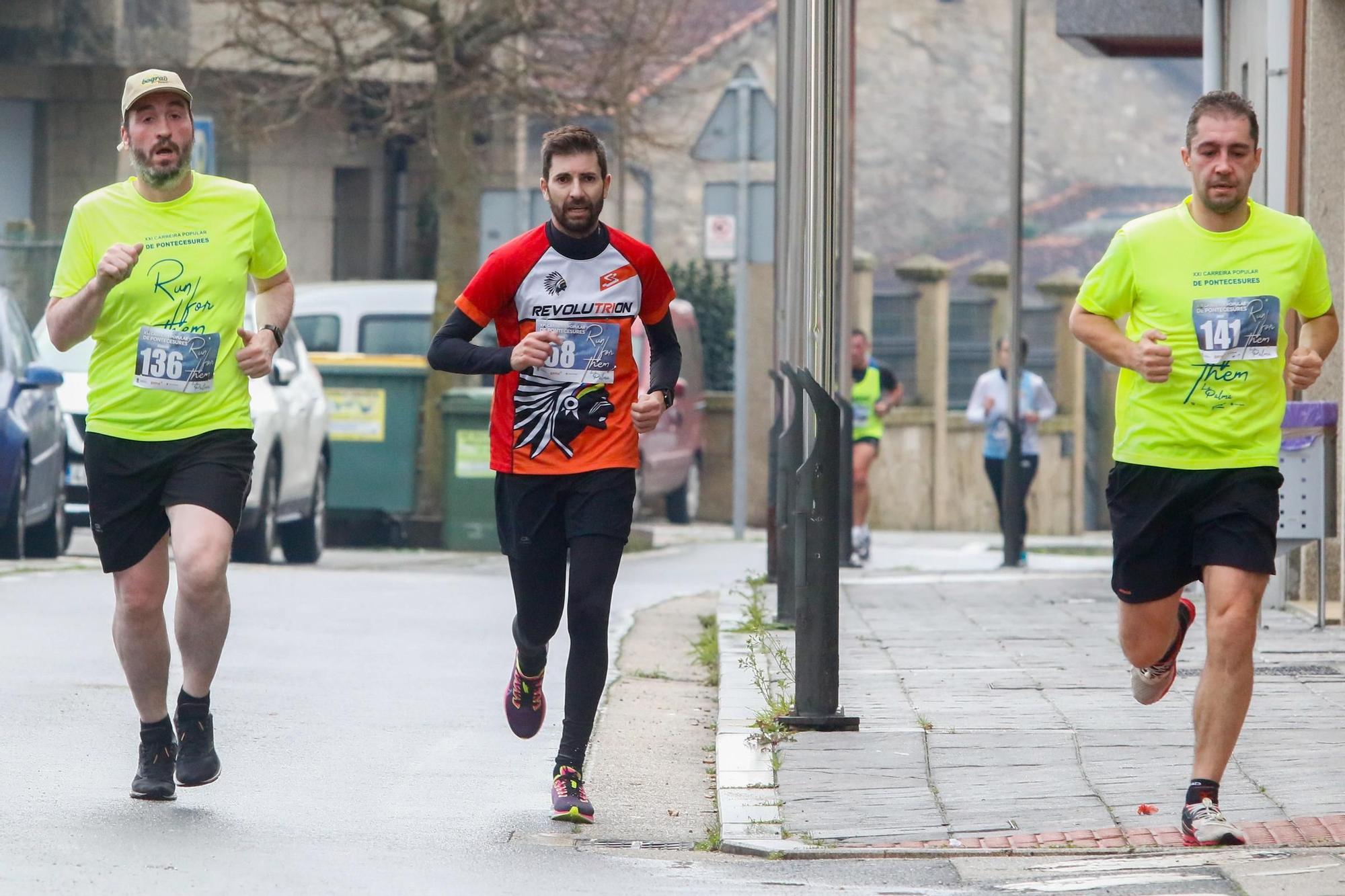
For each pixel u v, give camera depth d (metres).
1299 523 35.78
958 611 41.38
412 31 71.38
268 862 19.25
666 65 84.81
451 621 40.44
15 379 49.81
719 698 30.33
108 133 90.25
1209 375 20.25
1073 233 128.50
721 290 94.88
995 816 21.48
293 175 94.94
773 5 113.31
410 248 99.88
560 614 22.55
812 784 23.02
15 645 33.84
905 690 29.38
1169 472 20.44
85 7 86.69
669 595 48.72
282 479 56.59
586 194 21.38
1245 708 20.17
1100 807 21.73
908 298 92.50
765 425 89.00
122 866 18.83
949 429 92.44
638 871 19.50
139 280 21.02
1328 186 39.25
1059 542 80.50
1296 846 19.83
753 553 65.88
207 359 21.11
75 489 55.25
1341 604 38.69
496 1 70.31
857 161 127.44
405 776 24.20
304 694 30.06
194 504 21.02
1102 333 20.36
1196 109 20.33
